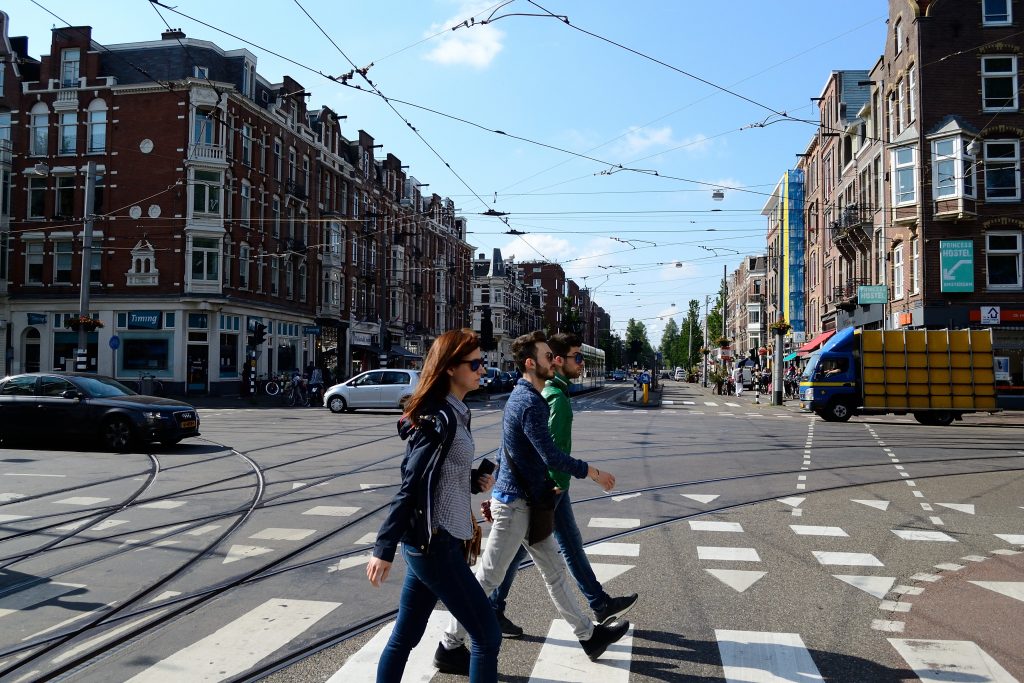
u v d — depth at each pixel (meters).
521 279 103.56
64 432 13.76
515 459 4.16
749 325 88.94
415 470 3.17
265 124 39.69
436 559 3.17
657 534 7.46
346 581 5.88
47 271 36.09
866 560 6.48
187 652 4.40
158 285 35.06
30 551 6.71
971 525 7.89
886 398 23.22
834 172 43.53
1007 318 28.27
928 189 29.19
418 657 4.36
